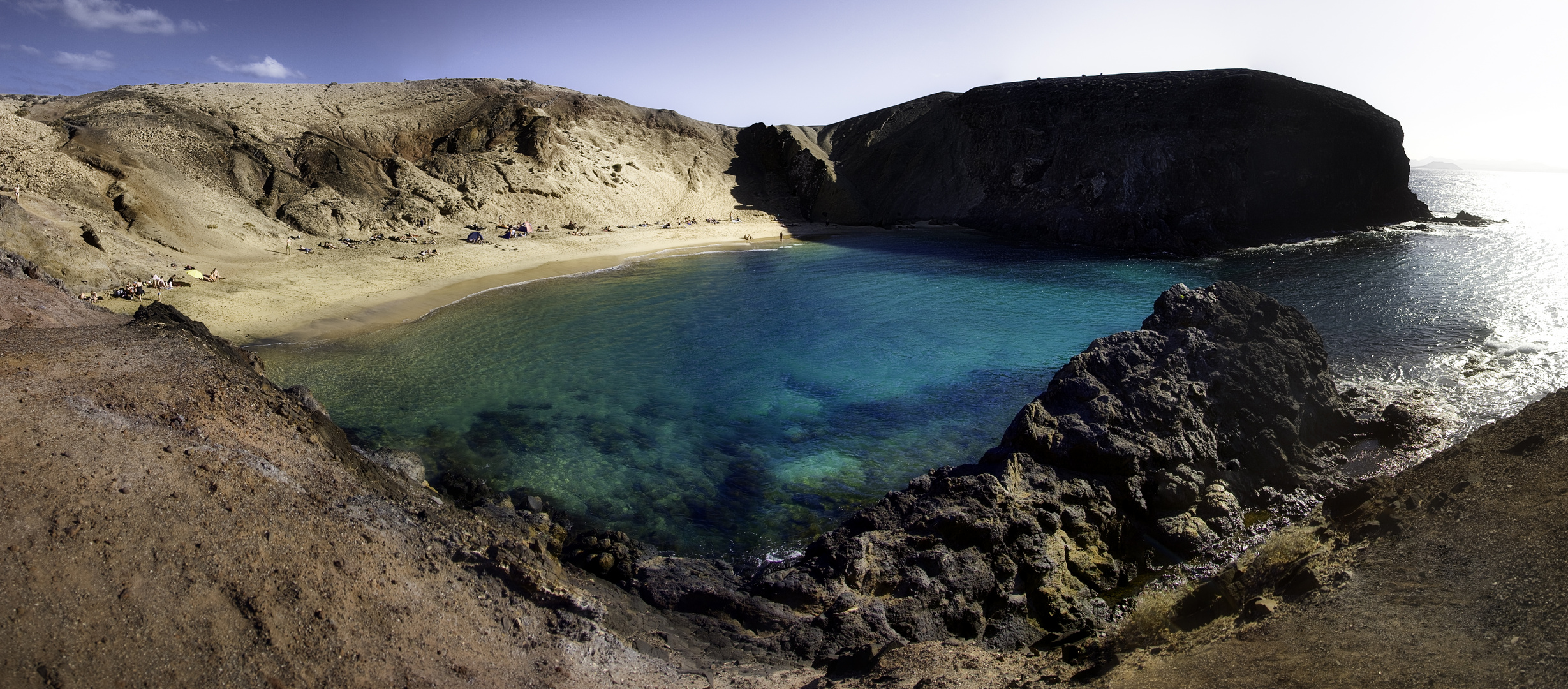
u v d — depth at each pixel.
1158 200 67.12
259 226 50.31
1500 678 6.82
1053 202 73.94
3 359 14.74
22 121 45.53
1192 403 18.78
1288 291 42.69
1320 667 7.66
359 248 51.56
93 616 8.77
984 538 14.92
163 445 12.38
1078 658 10.31
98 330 17.97
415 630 10.52
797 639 12.72
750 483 20.89
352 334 34.19
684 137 91.94
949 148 87.00
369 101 74.94
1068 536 15.87
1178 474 17.41
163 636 8.88
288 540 11.20
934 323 38.47
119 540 9.94
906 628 13.10
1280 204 67.38
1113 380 19.09
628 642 12.16
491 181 67.00
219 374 16.19
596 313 40.00
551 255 57.03
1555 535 9.02
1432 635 7.78
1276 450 18.66
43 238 32.88
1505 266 47.59
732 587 15.19
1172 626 10.53
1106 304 42.94
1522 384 25.77
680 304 42.56
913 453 22.67
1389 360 29.02
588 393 27.47
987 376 29.70
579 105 85.31
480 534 14.14
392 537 12.54
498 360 31.05
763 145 93.75
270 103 67.62
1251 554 14.78
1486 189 182.12
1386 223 70.69
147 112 56.38
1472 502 10.79
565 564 15.91
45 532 9.63
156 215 44.44
